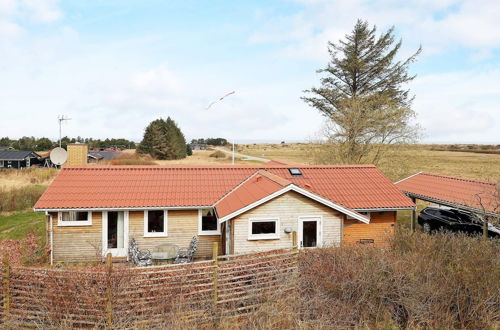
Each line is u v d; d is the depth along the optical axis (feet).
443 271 29.14
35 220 68.85
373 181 57.21
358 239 51.03
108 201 47.29
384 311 26.94
